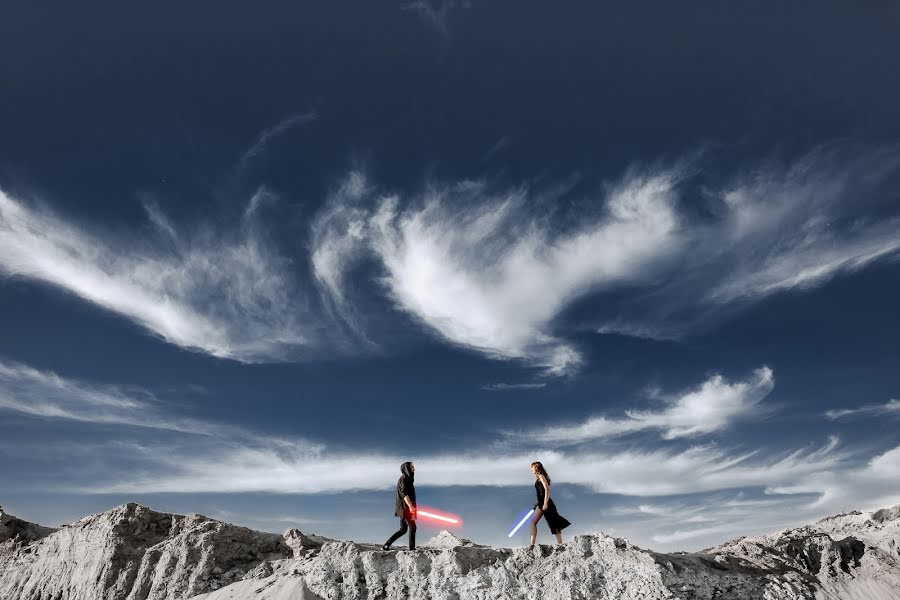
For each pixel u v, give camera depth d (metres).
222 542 22.11
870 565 18.56
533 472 18.44
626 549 17.36
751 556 18.70
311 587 18.52
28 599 25.62
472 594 17.00
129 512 25.22
